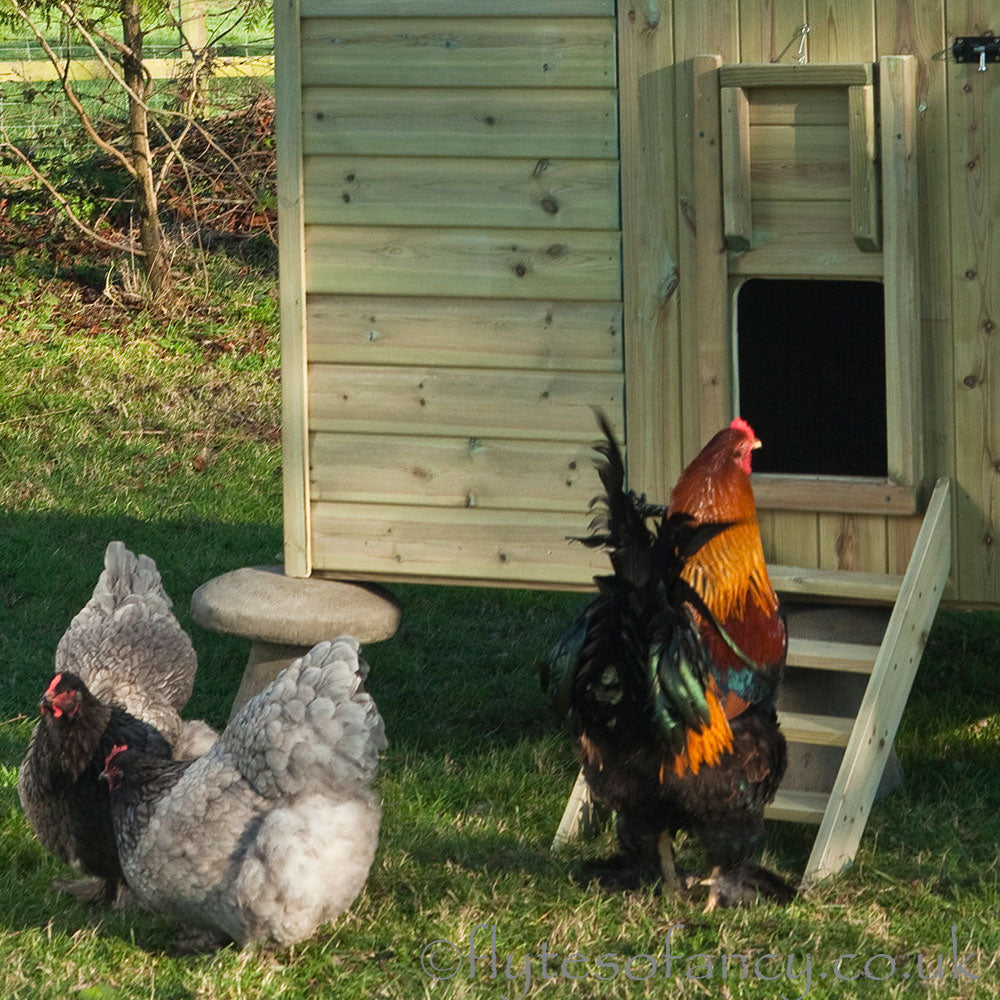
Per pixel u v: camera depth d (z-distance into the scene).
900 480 7.31
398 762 8.29
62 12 15.02
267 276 16.69
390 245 8.00
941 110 7.13
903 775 7.93
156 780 6.07
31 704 8.98
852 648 7.20
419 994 5.70
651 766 6.11
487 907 6.44
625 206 7.61
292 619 8.02
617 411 7.82
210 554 11.36
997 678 9.55
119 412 13.88
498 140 7.75
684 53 7.42
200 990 5.67
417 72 7.80
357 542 8.31
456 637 10.34
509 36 7.65
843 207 7.25
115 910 6.49
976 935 6.10
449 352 8.00
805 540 7.62
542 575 8.03
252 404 14.24
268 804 5.82
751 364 9.73
